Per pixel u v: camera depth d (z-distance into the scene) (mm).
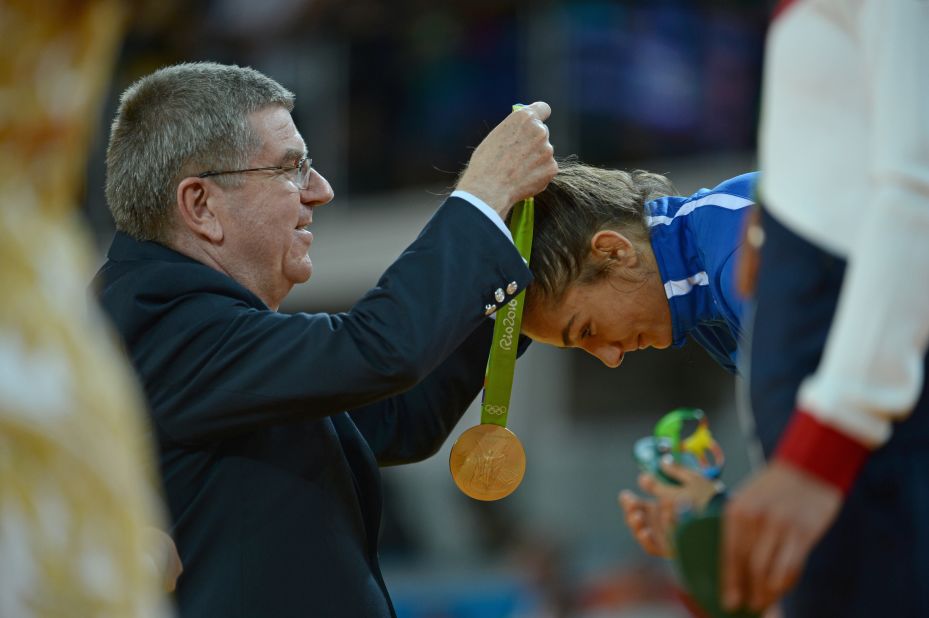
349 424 8133
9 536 3092
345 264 34125
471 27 32750
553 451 30109
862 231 4176
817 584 4555
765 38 29828
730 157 29797
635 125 30469
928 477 4469
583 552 27891
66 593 3148
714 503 5145
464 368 8633
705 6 30203
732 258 7195
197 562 7238
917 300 4070
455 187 7602
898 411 4133
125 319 7270
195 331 7152
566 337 7984
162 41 29172
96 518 3219
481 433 7961
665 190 8234
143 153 7789
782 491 4188
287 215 7914
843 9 4484
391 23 33781
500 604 25625
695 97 30219
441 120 33594
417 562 28922
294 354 6957
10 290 3211
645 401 29984
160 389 7188
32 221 3350
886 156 4152
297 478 7449
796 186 4551
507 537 29156
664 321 7879
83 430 3229
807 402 4191
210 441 7289
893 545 4465
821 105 4531
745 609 4441
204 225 7750
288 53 33875
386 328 6895
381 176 34500
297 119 34906
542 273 7789
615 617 24859
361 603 7422
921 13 4246
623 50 30531
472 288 7070
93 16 3438
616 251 7707
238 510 7289
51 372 3203
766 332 4598
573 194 7848
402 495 29469
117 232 8000
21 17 3336
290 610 7207
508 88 32250
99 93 3600
